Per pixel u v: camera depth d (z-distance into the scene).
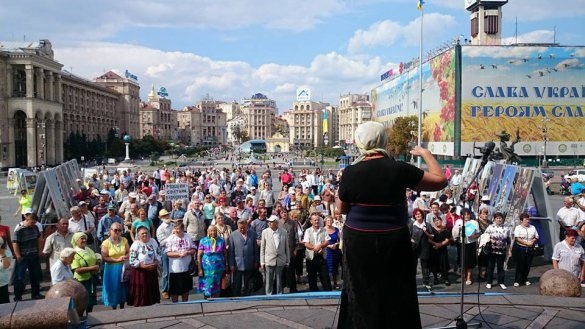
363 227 3.22
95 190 21.14
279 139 190.88
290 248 12.19
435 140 77.25
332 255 12.02
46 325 4.53
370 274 3.20
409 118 82.56
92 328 5.41
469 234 12.70
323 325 5.41
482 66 69.19
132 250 9.27
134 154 130.88
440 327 5.03
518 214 14.96
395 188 3.21
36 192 15.67
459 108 69.38
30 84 92.12
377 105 117.56
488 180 18.69
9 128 91.50
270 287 11.27
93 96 138.25
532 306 5.90
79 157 111.94
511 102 69.62
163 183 32.38
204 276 10.43
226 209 15.83
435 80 76.94
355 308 3.27
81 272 9.23
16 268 11.23
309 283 12.12
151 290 9.30
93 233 13.34
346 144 175.88
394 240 3.18
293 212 12.88
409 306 3.24
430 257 12.84
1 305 4.70
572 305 5.84
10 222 24.36
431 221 12.98
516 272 12.63
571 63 69.56
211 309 5.90
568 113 70.06
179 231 10.13
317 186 28.66
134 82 168.12
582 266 10.56
